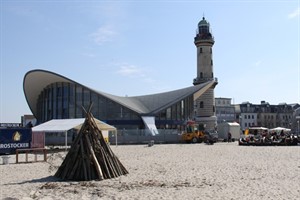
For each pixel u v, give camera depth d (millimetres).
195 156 24031
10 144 28547
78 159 14445
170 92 66625
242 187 11688
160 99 63688
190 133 48812
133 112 54562
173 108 60719
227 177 14008
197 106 73625
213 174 14922
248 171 15695
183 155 25078
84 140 14719
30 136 30062
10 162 21750
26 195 10805
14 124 56875
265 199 9742
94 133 14922
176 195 10453
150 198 10062
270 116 126438
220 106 121750
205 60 73688
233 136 54219
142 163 19703
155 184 12578
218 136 55375
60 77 55531
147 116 55094
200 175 14688
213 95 73688
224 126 54688
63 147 37250
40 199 10133
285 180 13055
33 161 21859
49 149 31891
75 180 14047
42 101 63469
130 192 11039
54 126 30016
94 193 11047
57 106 58500
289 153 25688
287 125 127375
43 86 61875
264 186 11805
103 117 55312
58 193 11141
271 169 16297
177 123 60156
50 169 17703
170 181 13227
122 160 21641
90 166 14281
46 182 13656
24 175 15828
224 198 9961
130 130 49875
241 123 122875
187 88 66625
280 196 10117
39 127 30516
